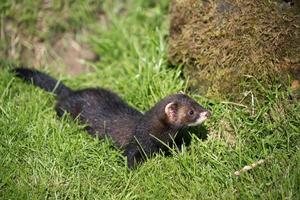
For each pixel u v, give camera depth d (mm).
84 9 13227
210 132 9648
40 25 12992
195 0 10203
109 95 10766
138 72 11406
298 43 9148
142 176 8992
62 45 13039
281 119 9055
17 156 9234
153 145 9539
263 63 9352
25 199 8445
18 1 12797
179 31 10648
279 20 9203
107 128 10117
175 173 8922
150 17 12844
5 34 12648
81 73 12500
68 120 10312
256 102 9430
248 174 8570
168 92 10484
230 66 9680
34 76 11156
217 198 8398
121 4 13484
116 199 8672
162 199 8555
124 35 12695
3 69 11852
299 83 9219
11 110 10133
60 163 9125
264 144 8977
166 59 11164
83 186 8820
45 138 9562
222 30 9742
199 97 10141
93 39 12969
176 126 9438
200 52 10086
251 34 9430
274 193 8094
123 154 9648
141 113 10312
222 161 8938
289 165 8367
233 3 9602
